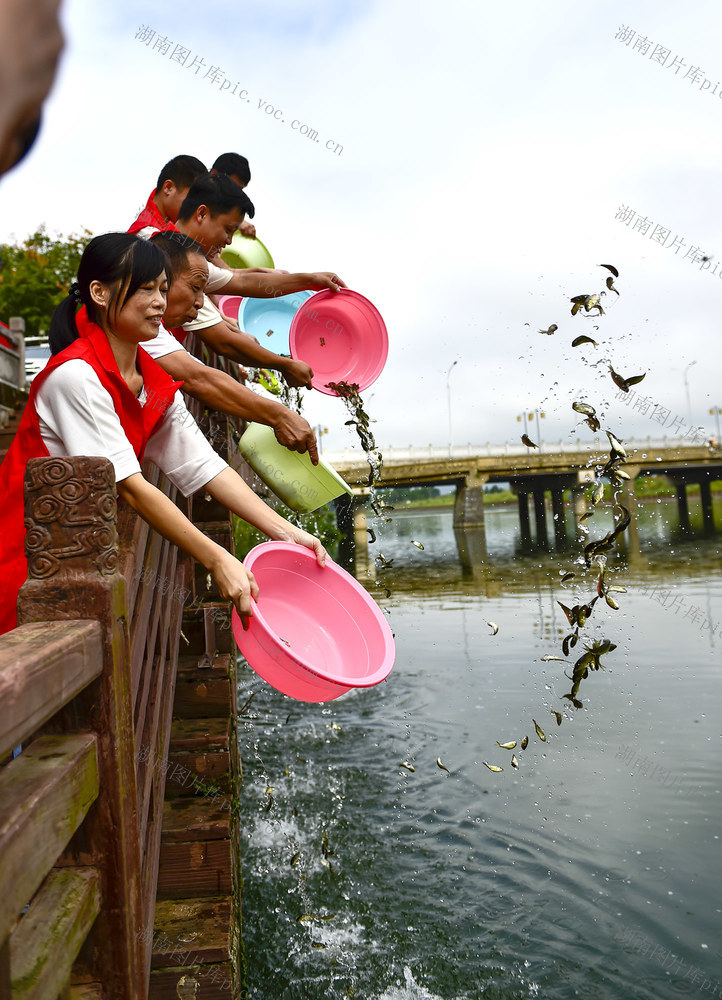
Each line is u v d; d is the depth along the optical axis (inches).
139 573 79.2
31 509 48.8
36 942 38.7
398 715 281.9
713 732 237.1
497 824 191.0
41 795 37.4
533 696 289.9
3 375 378.0
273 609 85.4
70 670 42.1
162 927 90.8
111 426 68.2
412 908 155.9
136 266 70.6
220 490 87.3
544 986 131.1
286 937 147.4
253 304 141.3
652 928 145.3
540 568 748.0
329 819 201.3
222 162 149.7
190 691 124.4
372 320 120.6
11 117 7.3
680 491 1659.7
